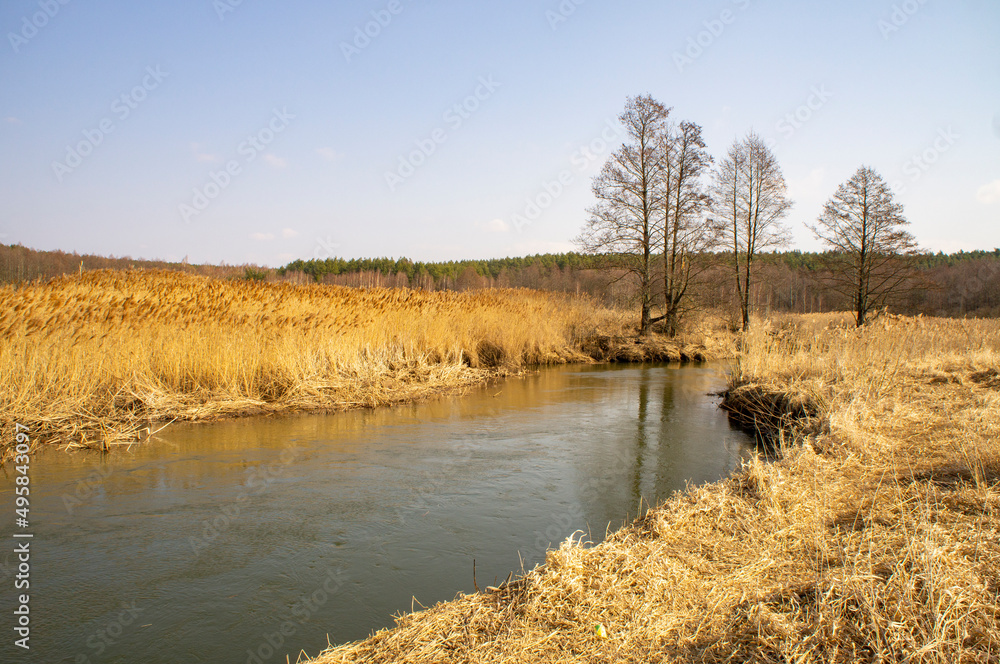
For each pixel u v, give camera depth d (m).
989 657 2.91
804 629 3.34
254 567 5.14
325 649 3.85
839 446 7.16
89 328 10.79
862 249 32.41
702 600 3.93
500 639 3.60
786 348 14.23
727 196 31.55
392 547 5.56
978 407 8.11
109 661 3.78
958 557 3.85
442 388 14.52
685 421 11.43
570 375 18.88
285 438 9.48
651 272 27.95
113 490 6.93
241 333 12.63
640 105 26.59
